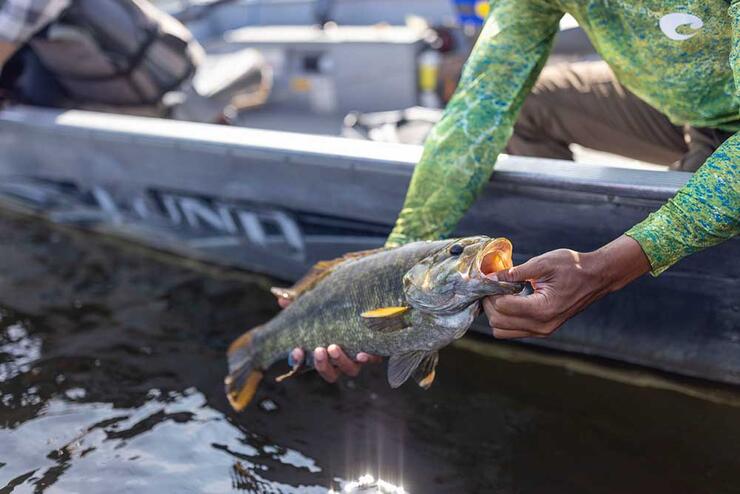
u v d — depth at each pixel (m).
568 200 1.88
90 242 2.78
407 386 2.04
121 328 2.31
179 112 2.97
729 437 1.82
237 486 1.79
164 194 2.56
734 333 1.84
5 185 2.97
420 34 3.42
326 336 1.72
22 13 2.55
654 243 1.46
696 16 1.62
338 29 3.70
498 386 2.02
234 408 1.94
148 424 1.96
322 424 1.94
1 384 2.10
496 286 1.47
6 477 1.81
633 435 1.85
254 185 2.36
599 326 1.99
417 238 1.79
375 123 2.83
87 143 2.65
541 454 1.83
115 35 2.71
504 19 1.80
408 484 1.77
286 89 3.55
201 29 4.17
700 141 1.85
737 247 1.77
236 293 2.45
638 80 1.76
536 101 2.20
